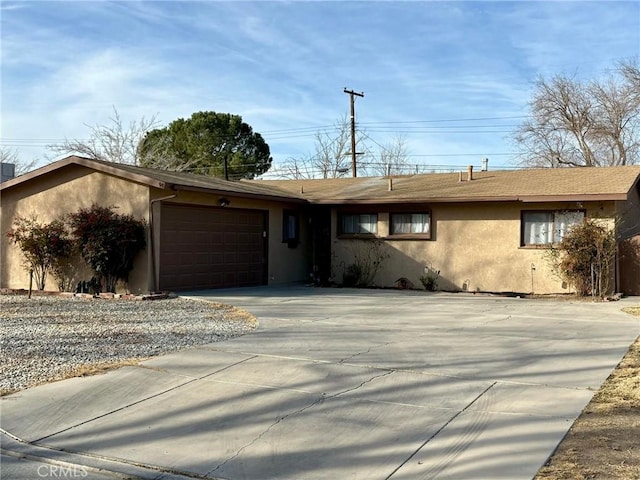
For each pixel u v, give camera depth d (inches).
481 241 721.6
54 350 354.0
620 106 1502.2
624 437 213.3
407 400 262.1
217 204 695.7
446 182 821.9
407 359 331.3
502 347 362.0
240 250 746.2
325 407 254.7
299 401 262.5
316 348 358.0
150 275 617.9
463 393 270.4
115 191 638.5
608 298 612.1
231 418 244.5
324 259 858.8
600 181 682.8
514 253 702.5
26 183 693.9
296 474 193.6
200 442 221.8
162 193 628.4
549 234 688.4
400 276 768.3
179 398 268.7
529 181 745.0
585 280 644.1
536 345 367.6
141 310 519.5
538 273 688.4
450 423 233.6
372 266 784.3
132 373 304.0
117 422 242.2
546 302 602.5
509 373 302.5
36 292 664.4
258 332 409.1
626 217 697.6
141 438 226.4
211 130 1782.7
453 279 735.1
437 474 189.3
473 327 434.0
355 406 255.3
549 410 244.8
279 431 230.2
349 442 218.1
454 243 737.0
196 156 1747.0
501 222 710.5
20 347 362.3
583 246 636.7
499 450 205.5
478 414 242.8
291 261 831.7
